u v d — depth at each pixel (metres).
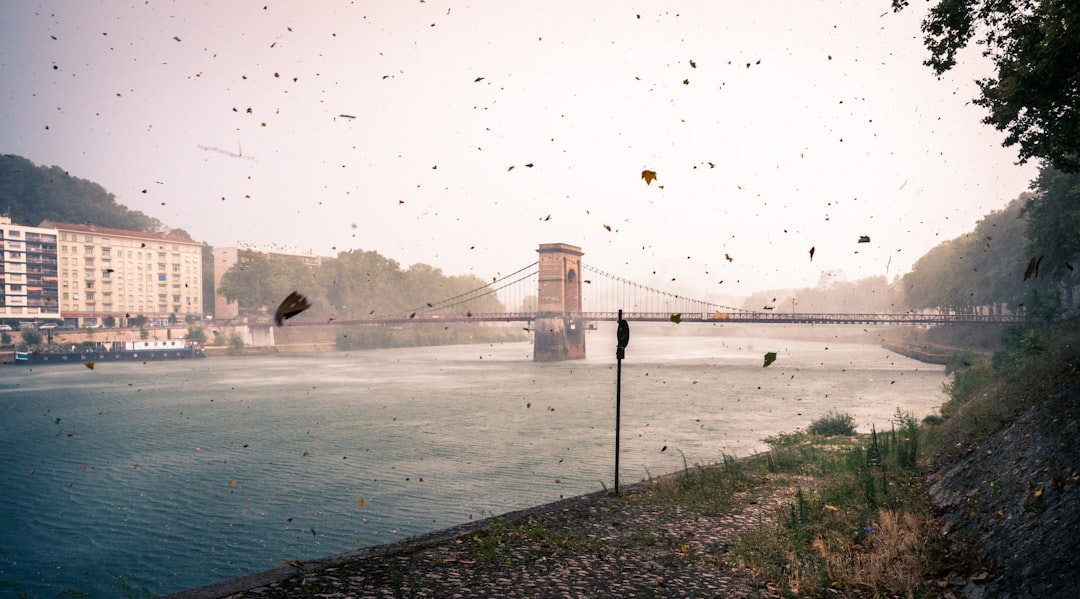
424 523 22.95
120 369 94.38
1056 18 11.40
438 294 178.50
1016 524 6.53
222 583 5.98
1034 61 12.02
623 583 6.21
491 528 8.02
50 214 183.38
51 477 31.41
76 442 39.91
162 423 46.28
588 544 7.36
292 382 74.94
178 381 76.75
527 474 29.28
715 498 9.55
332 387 69.19
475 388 66.94
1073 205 36.59
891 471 10.93
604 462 30.89
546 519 8.59
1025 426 9.05
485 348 153.38
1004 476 7.92
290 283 140.62
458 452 34.88
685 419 42.69
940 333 107.69
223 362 108.06
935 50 13.73
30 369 93.75
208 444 38.75
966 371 34.44
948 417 18.12
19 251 116.88
